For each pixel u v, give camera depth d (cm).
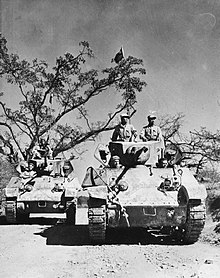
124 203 1187
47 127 2867
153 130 1462
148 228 1438
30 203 1675
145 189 1247
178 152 1362
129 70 2794
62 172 1803
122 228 1449
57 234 1423
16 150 2952
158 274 921
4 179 2689
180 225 1194
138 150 1319
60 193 1700
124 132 1441
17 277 948
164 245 1202
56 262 1052
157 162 1387
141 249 1153
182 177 1265
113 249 1162
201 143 2539
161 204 1179
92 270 970
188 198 1135
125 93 2842
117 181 1282
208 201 1816
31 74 2891
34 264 1044
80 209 2059
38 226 1619
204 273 917
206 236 1312
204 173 2503
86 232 1441
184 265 982
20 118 2842
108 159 1418
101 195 1157
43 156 1856
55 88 2956
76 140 2972
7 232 1496
